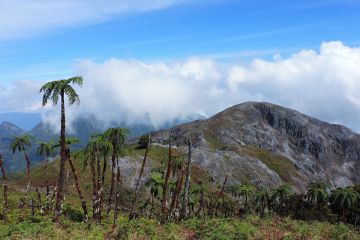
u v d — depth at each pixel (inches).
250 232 1268.5
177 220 1973.4
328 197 3794.3
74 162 4239.7
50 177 4035.4
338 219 3472.0
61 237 1226.0
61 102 1489.9
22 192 3442.4
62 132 1504.7
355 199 3496.6
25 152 2559.1
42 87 1433.3
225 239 1178.6
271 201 3627.0
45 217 1957.4
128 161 4389.8
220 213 3395.7
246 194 3639.3
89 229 1439.5
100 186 1813.5
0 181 4074.8
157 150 5211.6
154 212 2812.5
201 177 5408.5
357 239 1419.8
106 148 1734.7
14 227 1321.4
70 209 2480.3
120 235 1274.6
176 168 2434.8
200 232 1293.1
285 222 1685.5
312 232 1417.3
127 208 3420.3
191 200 2908.5
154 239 1216.8
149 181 2508.6
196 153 6013.8
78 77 1462.8
